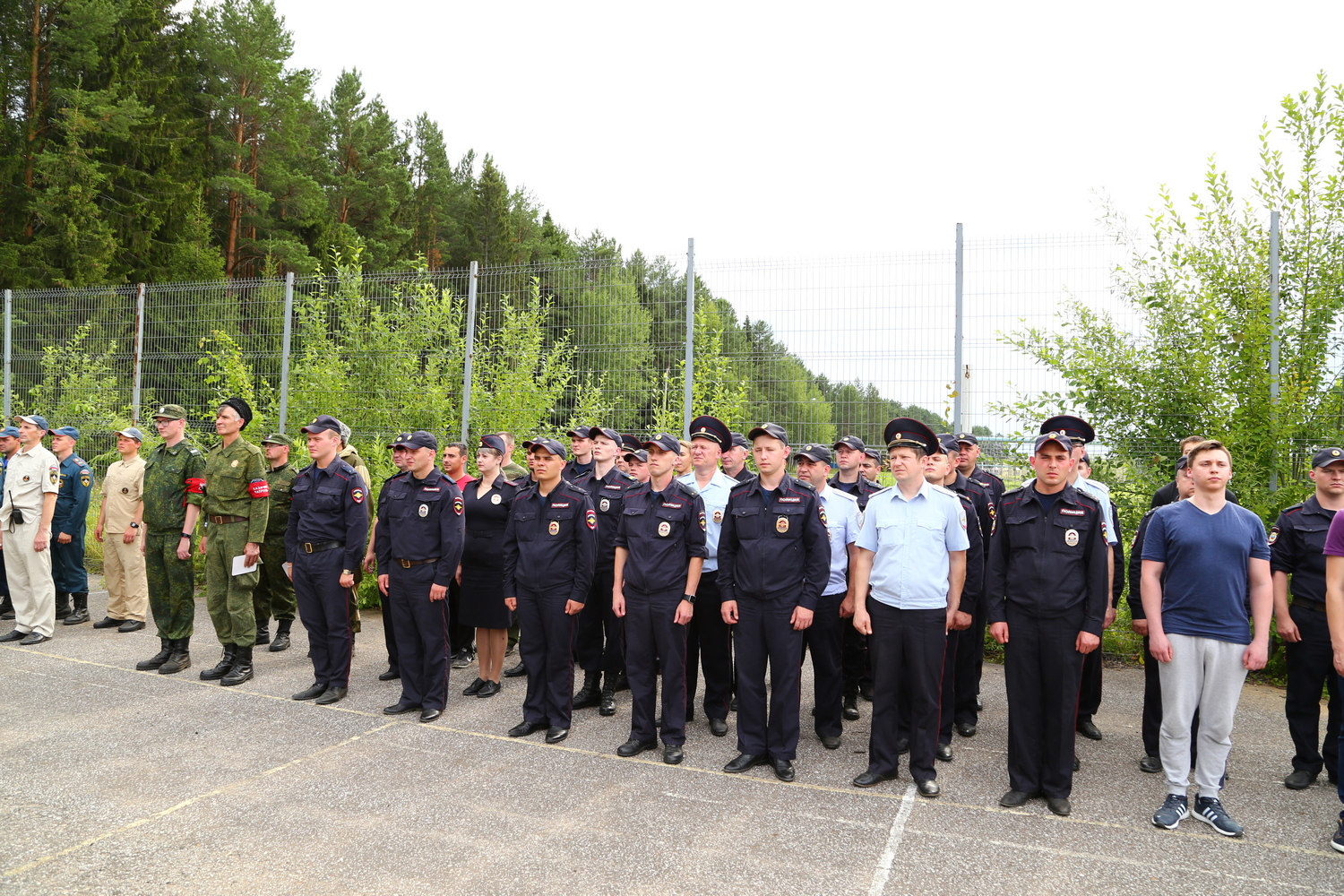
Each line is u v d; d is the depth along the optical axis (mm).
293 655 7113
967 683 5539
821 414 7656
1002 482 6734
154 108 27281
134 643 7312
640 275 8195
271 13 32250
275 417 9875
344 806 4070
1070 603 4191
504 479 6398
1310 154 7098
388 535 5727
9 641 7285
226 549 6277
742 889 3326
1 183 23500
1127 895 3344
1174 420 7152
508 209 42688
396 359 9422
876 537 4586
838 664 5254
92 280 23453
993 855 3680
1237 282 7176
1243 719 5770
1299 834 3959
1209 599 4074
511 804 4133
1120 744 5297
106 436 10797
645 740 4945
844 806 4191
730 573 4820
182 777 4402
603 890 3297
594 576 5934
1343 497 4598
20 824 3814
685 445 6266
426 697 5535
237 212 29938
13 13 25062
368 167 38375
